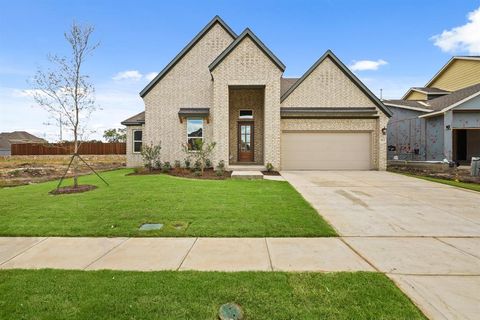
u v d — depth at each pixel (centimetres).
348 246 448
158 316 261
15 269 365
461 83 2377
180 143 1675
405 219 601
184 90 1688
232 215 614
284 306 275
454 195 856
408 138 1998
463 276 342
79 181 1157
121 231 515
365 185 1040
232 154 1728
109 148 2647
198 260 393
